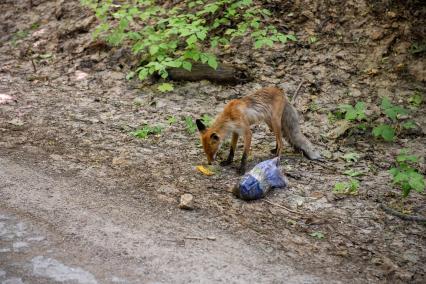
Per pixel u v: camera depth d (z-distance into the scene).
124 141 8.30
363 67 10.12
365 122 8.77
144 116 9.26
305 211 6.36
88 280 4.80
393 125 8.66
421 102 9.19
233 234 5.74
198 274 4.93
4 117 9.10
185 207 6.25
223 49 11.08
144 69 9.84
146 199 6.51
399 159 6.78
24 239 5.46
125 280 4.81
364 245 5.65
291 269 5.10
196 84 10.34
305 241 5.68
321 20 11.24
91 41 12.02
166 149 8.09
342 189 6.81
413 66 9.91
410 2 10.71
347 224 6.08
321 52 10.61
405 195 6.39
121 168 7.38
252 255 5.32
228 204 6.47
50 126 8.78
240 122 7.29
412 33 10.38
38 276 4.83
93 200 6.40
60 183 6.83
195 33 10.24
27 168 7.23
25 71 11.39
